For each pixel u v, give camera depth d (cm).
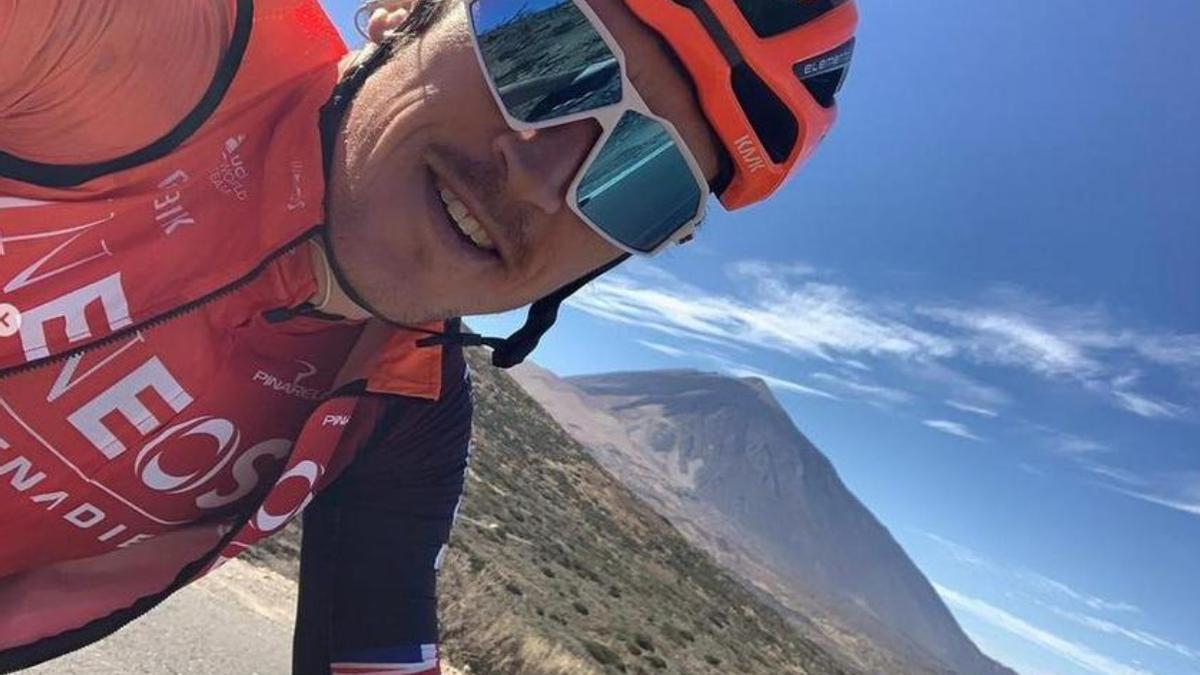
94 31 29
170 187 33
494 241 35
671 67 35
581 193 35
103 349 33
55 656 37
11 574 36
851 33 38
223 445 37
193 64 32
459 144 34
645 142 36
